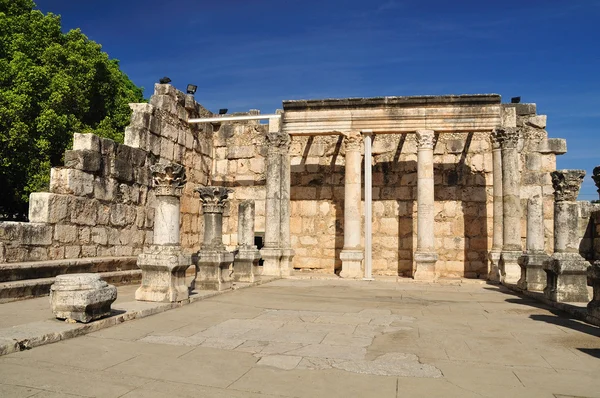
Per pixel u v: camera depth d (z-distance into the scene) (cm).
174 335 891
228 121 2519
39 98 2312
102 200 1731
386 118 2119
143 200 1969
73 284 903
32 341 769
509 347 837
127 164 1867
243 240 1842
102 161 1733
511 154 1988
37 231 1448
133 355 749
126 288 1590
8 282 1261
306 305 1293
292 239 2473
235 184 2567
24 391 580
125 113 2806
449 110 2075
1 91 2200
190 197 2353
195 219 2405
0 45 2394
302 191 2480
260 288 1675
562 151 2214
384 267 2367
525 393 602
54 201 1520
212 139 2609
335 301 1380
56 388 595
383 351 801
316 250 2445
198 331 931
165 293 1182
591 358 768
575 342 877
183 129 2294
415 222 2353
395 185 2386
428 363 730
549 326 1027
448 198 2331
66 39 2655
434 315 1159
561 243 1357
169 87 2170
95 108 2755
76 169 1616
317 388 612
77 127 2436
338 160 2453
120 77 2853
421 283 1928
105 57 2711
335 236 2431
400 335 924
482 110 2055
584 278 1305
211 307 1216
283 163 2195
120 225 1827
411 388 615
